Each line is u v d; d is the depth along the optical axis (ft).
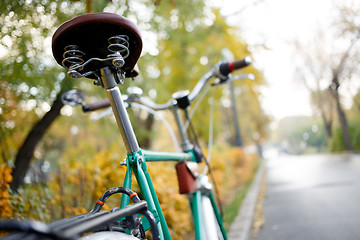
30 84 14.10
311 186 35.14
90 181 12.62
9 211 8.79
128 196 4.70
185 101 7.45
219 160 29.99
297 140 328.29
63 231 2.56
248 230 17.06
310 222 18.54
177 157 6.45
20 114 15.26
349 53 78.95
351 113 110.93
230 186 34.58
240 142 66.85
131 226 4.09
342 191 28.12
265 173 72.64
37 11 12.43
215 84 8.48
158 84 29.68
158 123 43.04
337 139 110.32
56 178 12.84
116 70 4.89
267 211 24.23
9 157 14.85
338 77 88.63
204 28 32.37
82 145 36.35
